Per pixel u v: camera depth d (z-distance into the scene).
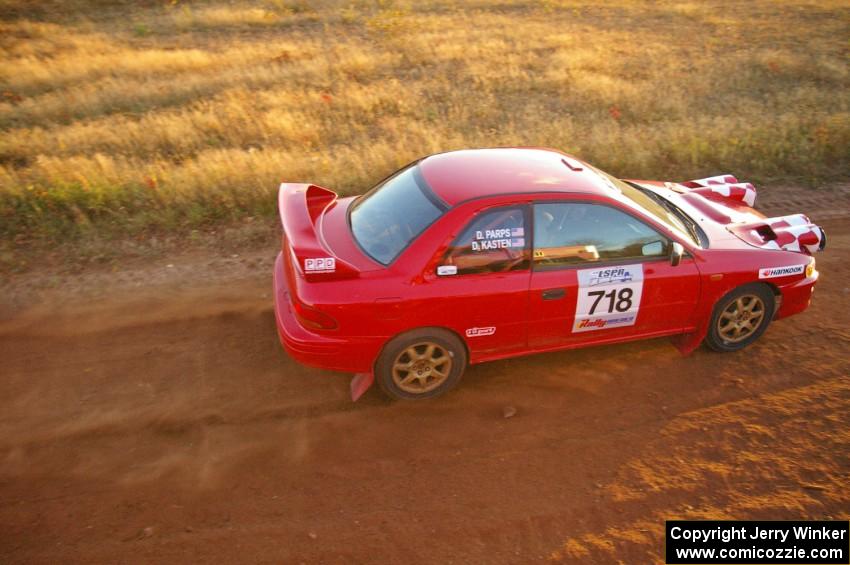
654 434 4.28
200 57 14.12
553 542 3.51
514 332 4.48
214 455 4.08
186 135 9.68
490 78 12.78
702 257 4.65
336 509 3.70
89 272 6.25
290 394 4.62
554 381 4.79
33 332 5.31
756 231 5.09
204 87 12.21
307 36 16.84
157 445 4.16
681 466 4.02
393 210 4.52
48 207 7.22
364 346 4.22
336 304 4.05
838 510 3.71
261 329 5.36
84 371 4.84
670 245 4.54
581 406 4.54
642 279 4.53
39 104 11.33
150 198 7.48
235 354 5.05
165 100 11.70
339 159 8.32
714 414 4.45
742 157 8.68
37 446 4.13
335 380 4.77
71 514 3.66
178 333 5.31
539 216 4.29
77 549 3.45
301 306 4.11
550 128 9.44
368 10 19.80
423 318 4.20
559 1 21.27
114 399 4.55
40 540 3.50
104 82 12.62
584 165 4.95
